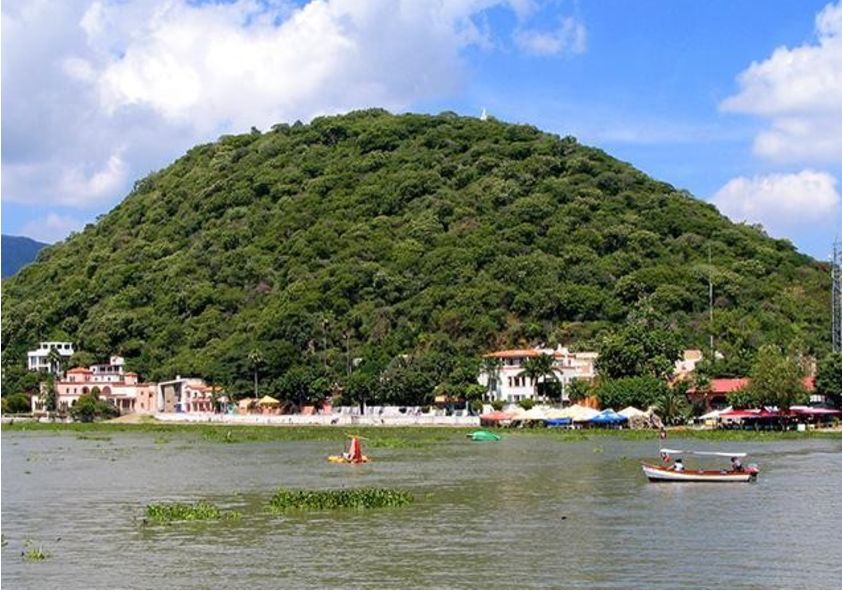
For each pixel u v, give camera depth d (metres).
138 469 113.94
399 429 193.50
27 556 59.34
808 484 90.94
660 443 141.62
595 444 147.12
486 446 146.25
